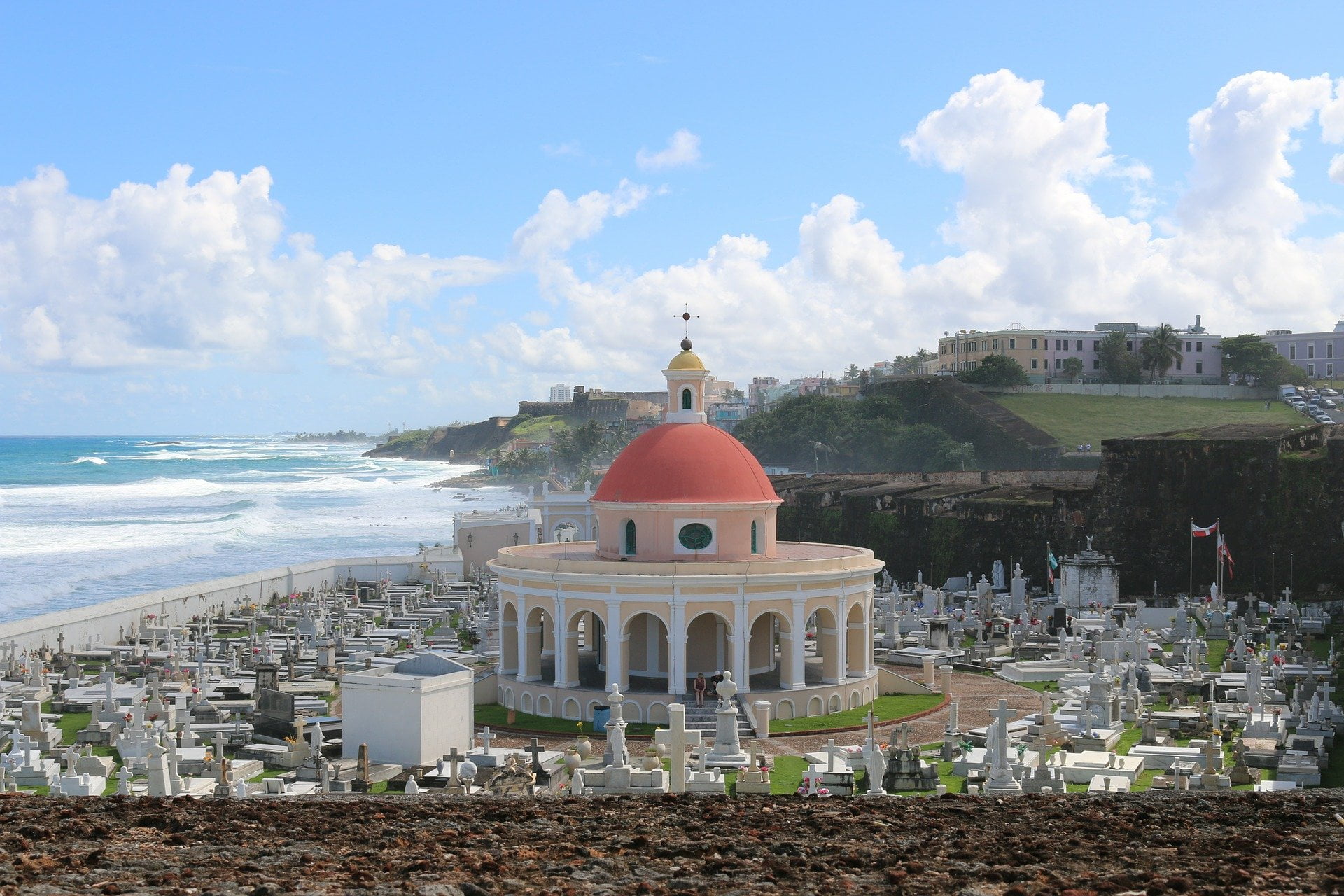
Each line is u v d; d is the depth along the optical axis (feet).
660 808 72.13
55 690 208.54
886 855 58.95
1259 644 245.86
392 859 58.34
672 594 183.83
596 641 211.41
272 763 152.05
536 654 196.85
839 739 172.76
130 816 69.46
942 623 248.93
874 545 374.43
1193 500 309.22
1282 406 606.96
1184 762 150.82
